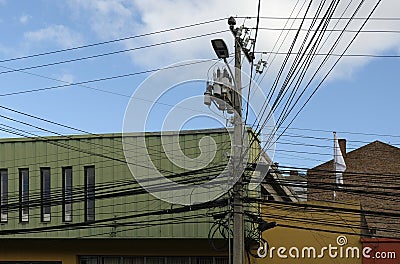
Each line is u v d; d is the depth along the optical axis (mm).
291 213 32219
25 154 31031
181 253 30422
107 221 28781
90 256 31250
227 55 18828
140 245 30781
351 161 50312
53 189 30500
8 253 31844
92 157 30203
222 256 30188
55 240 31000
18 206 29312
